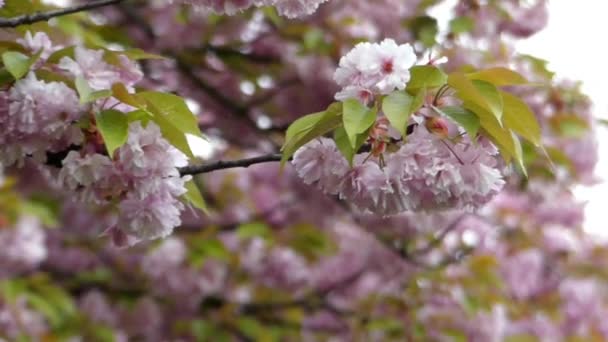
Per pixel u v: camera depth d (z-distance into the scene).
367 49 2.04
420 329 5.98
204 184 6.86
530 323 7.27
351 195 2.19
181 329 7.22
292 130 2.08
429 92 2.07
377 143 2.09
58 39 2.82
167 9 5.72
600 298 7.88
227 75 6.07
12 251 5.51
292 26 5.68
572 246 7.27
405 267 6.69
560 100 5.58
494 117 2.05
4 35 2.55
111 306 7.02
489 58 5.49
